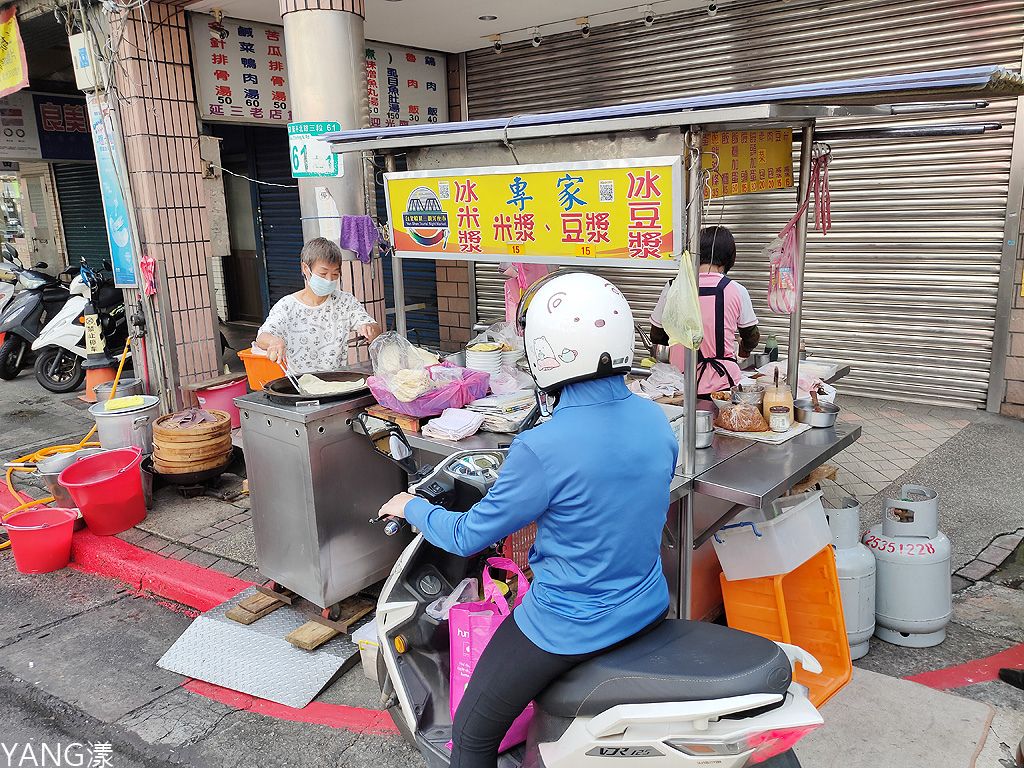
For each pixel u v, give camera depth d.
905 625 3.07
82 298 7.64
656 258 2.54
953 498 4.45
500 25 6.68
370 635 3.01
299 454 3.12
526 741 2.05
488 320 8.45
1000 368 5.81
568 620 1.74
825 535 2.78
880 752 2.51
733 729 1.58
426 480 2.36
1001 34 5.29
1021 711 2.71
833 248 6.34
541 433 1.68
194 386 5.40
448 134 2.97
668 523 2.78
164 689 3.18
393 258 3.55
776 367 3.61
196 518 4.66
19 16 6.32
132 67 5.36
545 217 2.83
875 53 5.75
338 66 4.60
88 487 4.31
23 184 13.71
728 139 2.72
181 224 5.75
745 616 2.93
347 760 2.72
